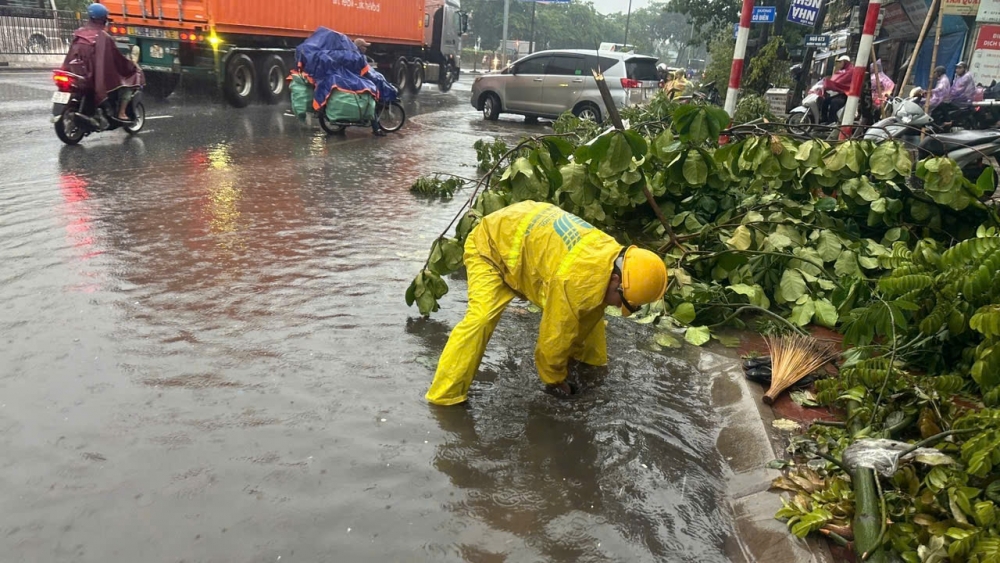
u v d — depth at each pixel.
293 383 3.85
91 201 7.26
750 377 4.17
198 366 3.96
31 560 2.54
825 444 3.43
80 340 4.18
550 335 3.60
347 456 3.24
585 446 3.48
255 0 15.93
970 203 5.34
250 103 16.95
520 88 17.98
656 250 5.90
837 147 5.64
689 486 3.25
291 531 2.76
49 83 18.08
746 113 13.22
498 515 2.94
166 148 10.59
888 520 2.73
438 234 6.90
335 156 11.00
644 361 4.50
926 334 4.13
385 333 4.57
